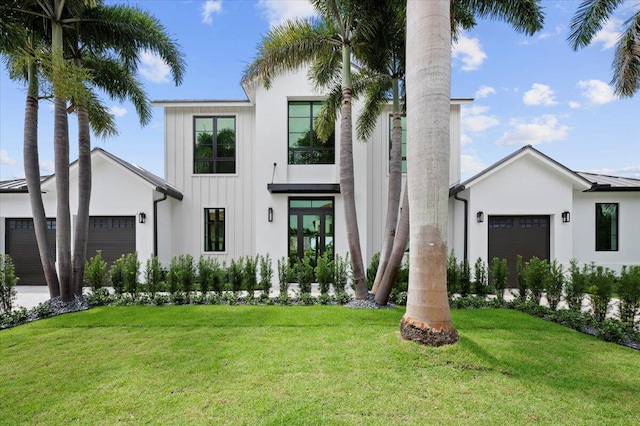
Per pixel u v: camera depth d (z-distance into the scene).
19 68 7.86
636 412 3.46
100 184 12.32
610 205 12.98
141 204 12.32
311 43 8.68
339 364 4.54
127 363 4.74
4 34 6.39
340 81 10.23
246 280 8.80
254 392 3.85
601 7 8.70
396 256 7.71
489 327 6.34
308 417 3.34
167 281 8.76
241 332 6.08
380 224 13.59
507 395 3.75
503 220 12.14
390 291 7.88
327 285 8.95
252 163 14.17
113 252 12.55
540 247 12.09
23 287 12.52
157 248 12.70
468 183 11.77
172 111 14.15
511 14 8.20
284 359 4.77
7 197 12.84
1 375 4.41
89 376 4.34
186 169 14.12
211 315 7.18
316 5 8.22
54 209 12.90
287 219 12.34
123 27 8.84
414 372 4.25
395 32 8.59
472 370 4.29
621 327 5.93
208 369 4.49
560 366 4.53
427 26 4.91
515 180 11.88
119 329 6.34
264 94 12.48
